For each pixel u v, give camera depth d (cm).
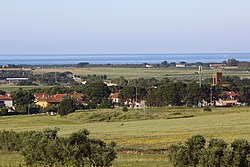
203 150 6744
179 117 19775
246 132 13150
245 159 6650
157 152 10062
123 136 13125
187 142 6919
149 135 13212
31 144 7006
